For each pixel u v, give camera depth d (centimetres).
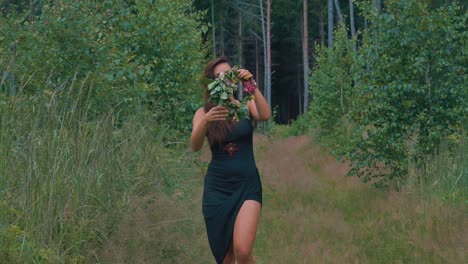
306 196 1155
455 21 1188
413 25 1184
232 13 6178
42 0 1062
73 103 649
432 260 693
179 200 673
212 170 500
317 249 762
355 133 1273
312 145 2227
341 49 2238
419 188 1029
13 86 689
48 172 555
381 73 1212
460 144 1073
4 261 493
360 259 716
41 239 529
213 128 494
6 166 563
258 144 2470
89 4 1058
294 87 6900
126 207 586
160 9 1218
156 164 693
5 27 973
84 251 546
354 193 1165
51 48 954
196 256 617
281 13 6203
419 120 1166
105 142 621
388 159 1195
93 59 980
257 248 779
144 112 866
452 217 841
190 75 1241
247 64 6806
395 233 823
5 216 532
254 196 493
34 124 593
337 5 3878
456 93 1162
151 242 579
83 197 565
